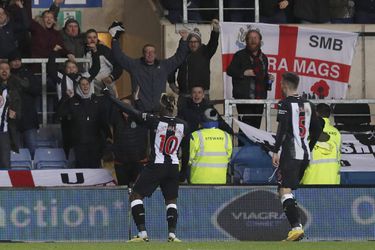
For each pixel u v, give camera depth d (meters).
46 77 57.91
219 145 49.69
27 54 59.44
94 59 55.22
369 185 49.44
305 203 49.41
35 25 58.75
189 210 49.09
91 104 53.78
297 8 61.72
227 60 57.19
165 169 43.69
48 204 48.97
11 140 53.94
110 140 56.12
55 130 58.06
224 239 49.16
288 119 42.06
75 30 59.03
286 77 42.59
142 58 52.84
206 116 49.97
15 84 54.00
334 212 49.47
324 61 57.72
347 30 62.41
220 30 57.12
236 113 58.19
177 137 43.84
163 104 43.94
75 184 51.38
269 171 52.75
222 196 49.25
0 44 56.66
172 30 61.41
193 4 61.97
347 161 53.50
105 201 49.16
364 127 57.75
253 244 40.78
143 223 43.75
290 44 57.53
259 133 53.22
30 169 52.91
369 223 49.47
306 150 42.28
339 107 59.59
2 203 48.78
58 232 48.97
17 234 48.78
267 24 57.38
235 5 61.88
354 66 62.50
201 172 49.62
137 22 65.12
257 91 55.38
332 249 38.44
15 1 58.59
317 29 57.53
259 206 49.31
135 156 51.25
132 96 52.78
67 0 67.62
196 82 55.44
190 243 41.88
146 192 43.78
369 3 63.03
